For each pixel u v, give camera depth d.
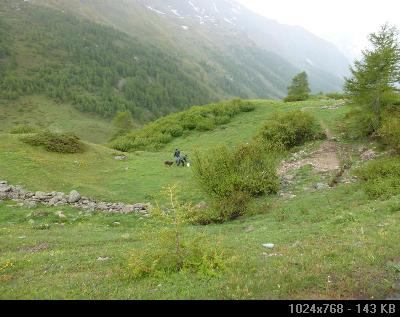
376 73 41.00
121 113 114.69
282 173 38.56
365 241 15.05
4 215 28.78
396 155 34.06
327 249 14.70
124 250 18.75
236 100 73.94
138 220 28.95
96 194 34.91
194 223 28.19
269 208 29.16
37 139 44.84
